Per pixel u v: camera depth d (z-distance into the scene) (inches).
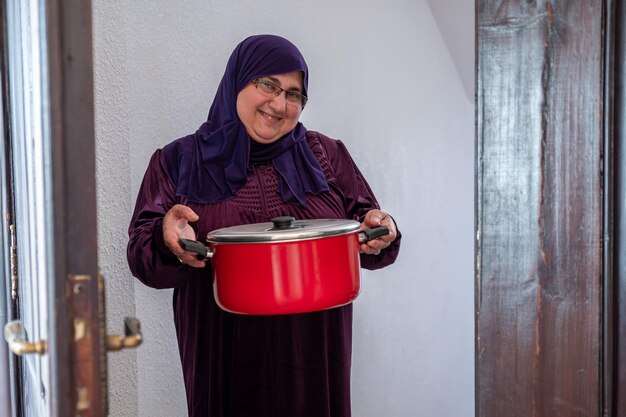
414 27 101.5
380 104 95.6
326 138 66.2
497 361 31.9
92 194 23.6
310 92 83.4
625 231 29.4
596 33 29.2
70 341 23.5
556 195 30.4
